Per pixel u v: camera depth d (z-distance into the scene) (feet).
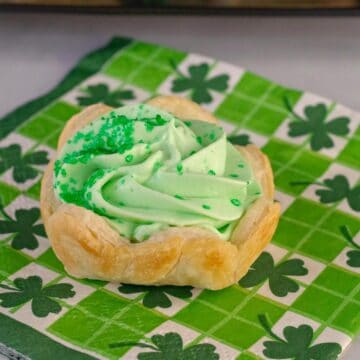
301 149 1.54
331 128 1.58
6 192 1.46
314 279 1.35
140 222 1.32
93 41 1.76
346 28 1.78
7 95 1.65
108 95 1.63
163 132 1.36
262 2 1.66
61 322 1.28
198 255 1.29
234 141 1.56
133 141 1.36
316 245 1.39
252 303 1.31
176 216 1.31
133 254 1.29
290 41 1.76
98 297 1.31
